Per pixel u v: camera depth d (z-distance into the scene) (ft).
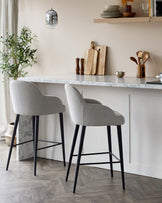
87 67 18.89
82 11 18.92
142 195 14.47
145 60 17.38
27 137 18.37
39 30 20.20
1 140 21.54
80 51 19.15
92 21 18.70
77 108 14.71
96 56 18.61
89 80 16.08
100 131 16.84
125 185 15.31
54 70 19.98
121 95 16.28
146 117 15.90
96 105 14.57
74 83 16.05
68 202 14.02
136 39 17.72
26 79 17.22
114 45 18.29
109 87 16.49
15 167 17.24
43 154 18.44
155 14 16.55
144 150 16.06
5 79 21.47
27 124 18.33
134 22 17.70
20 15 20.71
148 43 17.48
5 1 21.18
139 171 16.20
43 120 18.21
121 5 17.95
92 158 17.13
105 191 14.83
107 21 17.49
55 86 17.72
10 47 19.92
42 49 20.21
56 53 19.83
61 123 17.24
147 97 15.80
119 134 14.96
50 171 16.74
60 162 17.85
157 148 15.81
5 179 15.93
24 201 14.10
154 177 15.93
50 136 18.13
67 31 19.40
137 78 17.04
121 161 14.99
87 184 15.43
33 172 16.66
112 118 14.69
